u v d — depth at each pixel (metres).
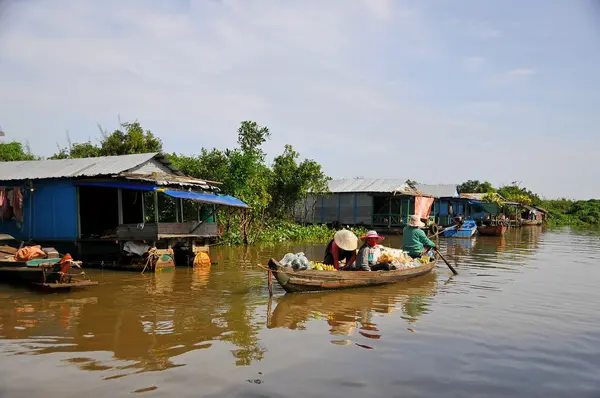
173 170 16.72
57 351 6.21
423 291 10.37
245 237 21.00
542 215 53.44
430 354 6.21
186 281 11.48
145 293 9.98
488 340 6.81
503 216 40.75
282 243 21.88
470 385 5.24
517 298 9.66
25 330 7.15
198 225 14.49
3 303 8.95
